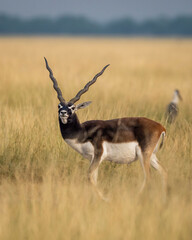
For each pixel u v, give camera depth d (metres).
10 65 80.44
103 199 19.48
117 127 20.91
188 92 47.66
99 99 43.88
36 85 53.47
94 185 20.27
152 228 15.87
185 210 17.56
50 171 22.36
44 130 28.09
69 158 25.19
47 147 26.39
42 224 16.36
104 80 56.41
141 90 50.44
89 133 21.14
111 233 15.56
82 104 21.72
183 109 35.00
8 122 29.25
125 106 33.94
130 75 72.38
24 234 15.87
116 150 20.97
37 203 18.91
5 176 23.86
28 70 72.00
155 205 18.11
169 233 15.70
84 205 18.17
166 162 23.53
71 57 123.81
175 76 74.06
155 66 94.62
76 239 15.55
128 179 21.98
